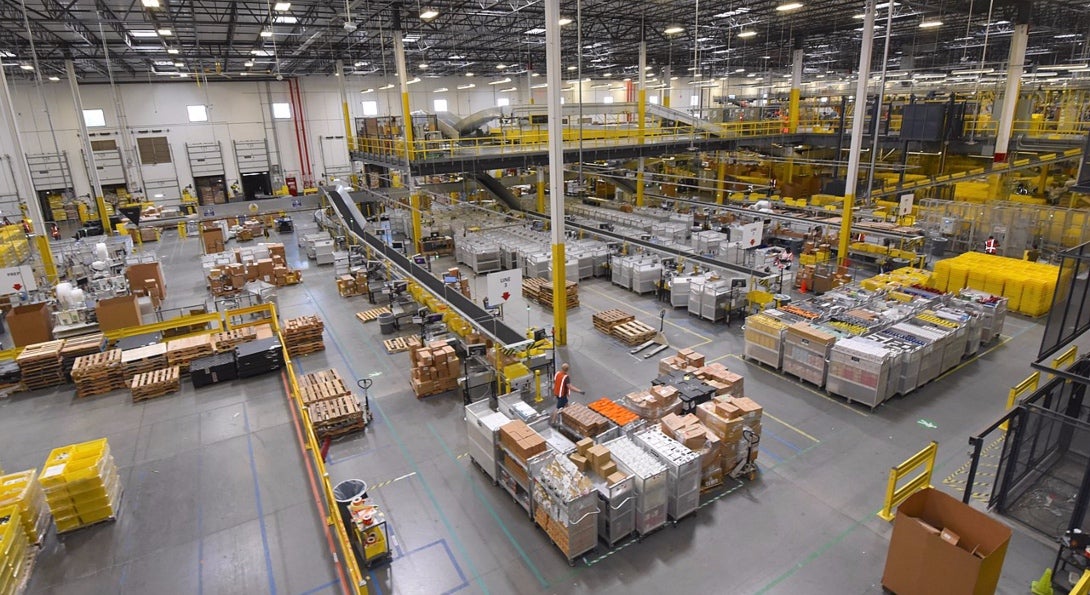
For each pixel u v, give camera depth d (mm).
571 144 28453
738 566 8953
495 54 44531
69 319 18922
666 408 11836
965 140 27438
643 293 22188
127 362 16062
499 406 11984
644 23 31453
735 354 16656
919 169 34188
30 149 39594
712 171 41406
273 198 40250
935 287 20359
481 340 15867
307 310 21812
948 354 14875
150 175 43344
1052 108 33344
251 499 11094
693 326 18844
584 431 10891
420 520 10211
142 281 23062
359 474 11625
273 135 46906
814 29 33750
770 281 19344
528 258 24328
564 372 12375
